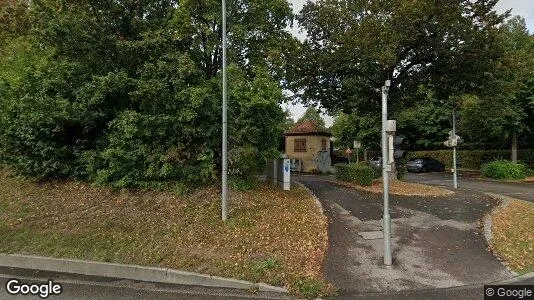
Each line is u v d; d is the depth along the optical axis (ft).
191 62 34.58
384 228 22.36
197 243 24.58
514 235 27.81
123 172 33.63
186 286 19.93
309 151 93.81
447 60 46.29
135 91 32.99
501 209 36.52
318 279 19.98
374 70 46.78
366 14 48.62
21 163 35.04
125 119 32.09
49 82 34.42
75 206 30.55
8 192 33.55
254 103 34.45
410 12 41.70
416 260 22.97
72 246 23.91
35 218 28.27
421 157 108.06
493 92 50.85
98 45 36.06
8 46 46.50
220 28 39.81
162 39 35.53
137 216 28.86
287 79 50.83
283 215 31.19
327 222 31.07
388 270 21.44
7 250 23.61
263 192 38.99
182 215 29.27
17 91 35.58
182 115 33.42
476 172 97.09
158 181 34.04
